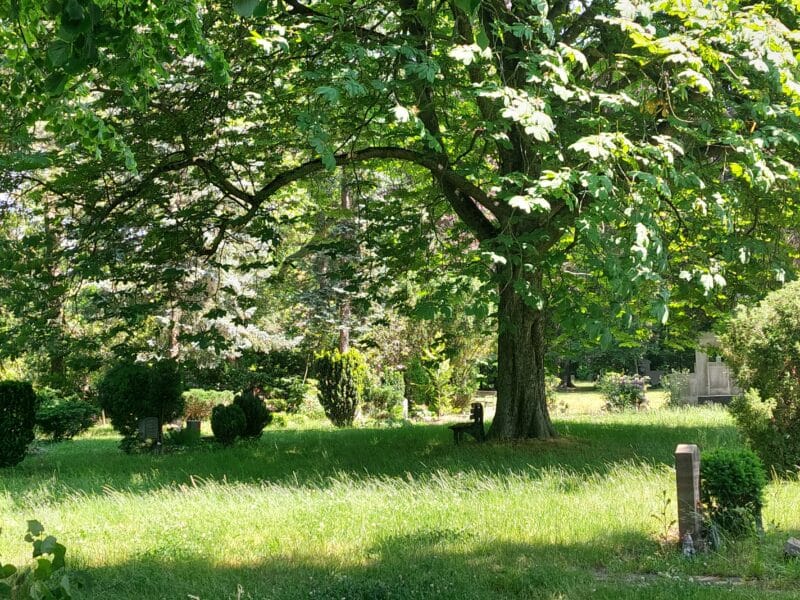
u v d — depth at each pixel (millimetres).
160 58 6941
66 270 15055
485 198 13875
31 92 8102
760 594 5691
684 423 18812
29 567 3146
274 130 14234
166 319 25859
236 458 14938
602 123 10695
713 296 15117
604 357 47281
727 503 7445
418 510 8914
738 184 13297
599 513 8375
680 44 9656
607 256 10266
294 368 34094
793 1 10352
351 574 6473
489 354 30203
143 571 6711
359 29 12086
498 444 14656
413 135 12742
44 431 21828
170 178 14867
